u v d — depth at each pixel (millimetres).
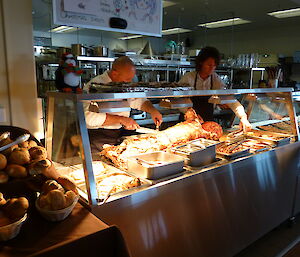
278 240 2516
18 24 1800
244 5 3973
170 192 1617
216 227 1975
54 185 1237
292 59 5328
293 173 2623
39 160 1373
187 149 1902
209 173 1811
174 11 4375
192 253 1856
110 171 1694
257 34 6281
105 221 1371
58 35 5898
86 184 1354
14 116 1887
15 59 1826
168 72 4676
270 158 2295
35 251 979
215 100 2137
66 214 1188
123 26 2195
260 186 2270
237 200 2086
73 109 1411
